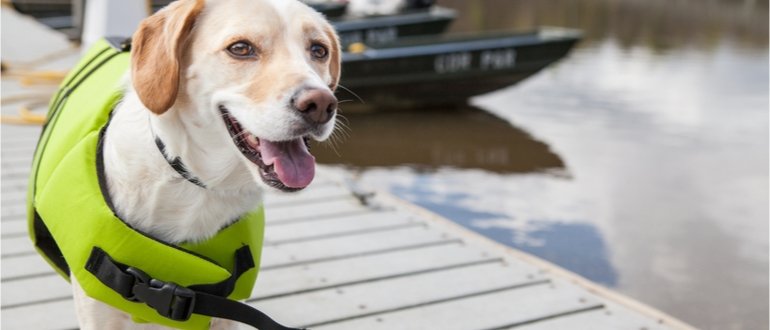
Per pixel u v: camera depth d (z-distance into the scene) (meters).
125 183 1.97
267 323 2.10
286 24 1.96
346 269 3.34
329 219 3.98
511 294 3.14
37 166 2.29
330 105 1.85
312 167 1.92
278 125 1.83
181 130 1.90
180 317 1.97
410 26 12.65
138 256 1.93
